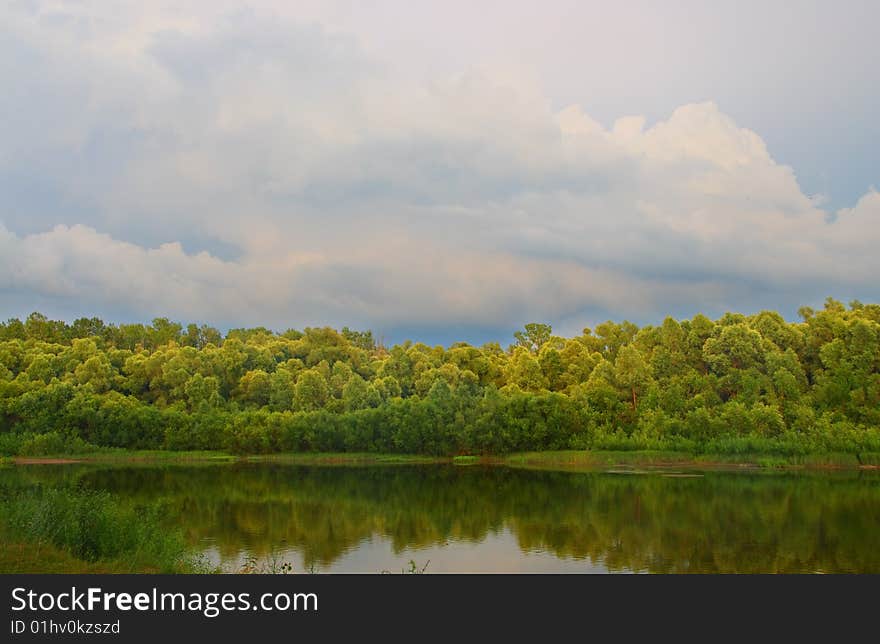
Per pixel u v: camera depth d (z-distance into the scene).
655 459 91.69
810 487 67.88
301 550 40.22
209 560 34.41
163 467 95.38
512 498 61.78
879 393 96.69
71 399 113.38
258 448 109.19
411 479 78.81
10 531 25.33
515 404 103.06
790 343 110.06
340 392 129.75
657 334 121.38
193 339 179.50
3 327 157.88
